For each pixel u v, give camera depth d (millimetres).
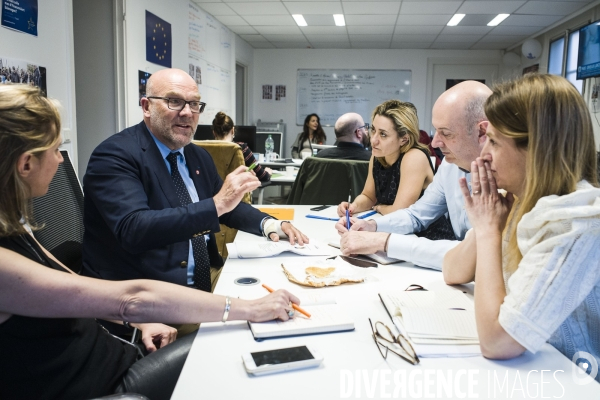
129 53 3828
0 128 764
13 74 2396
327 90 8516
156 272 1420
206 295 931
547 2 5195
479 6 5383
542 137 765
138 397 723
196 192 1710
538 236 771
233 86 7152
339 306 995
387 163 2262
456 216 1675
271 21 6305
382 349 815
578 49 5281
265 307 914
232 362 767
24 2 2473
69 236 1475
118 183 1376
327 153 3021
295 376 722
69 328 878
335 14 5875
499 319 772
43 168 836
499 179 872
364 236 1398
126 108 3828
